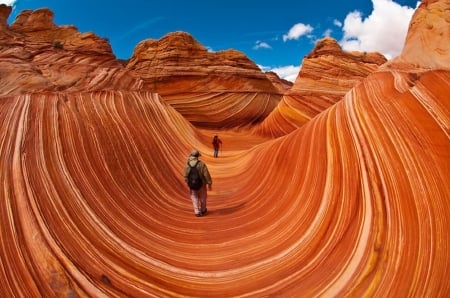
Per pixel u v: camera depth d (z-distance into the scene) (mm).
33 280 4480
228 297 4809
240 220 7438
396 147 5324
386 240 4559
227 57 37219
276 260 5520
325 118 8039
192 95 33781
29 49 17219
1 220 5090
